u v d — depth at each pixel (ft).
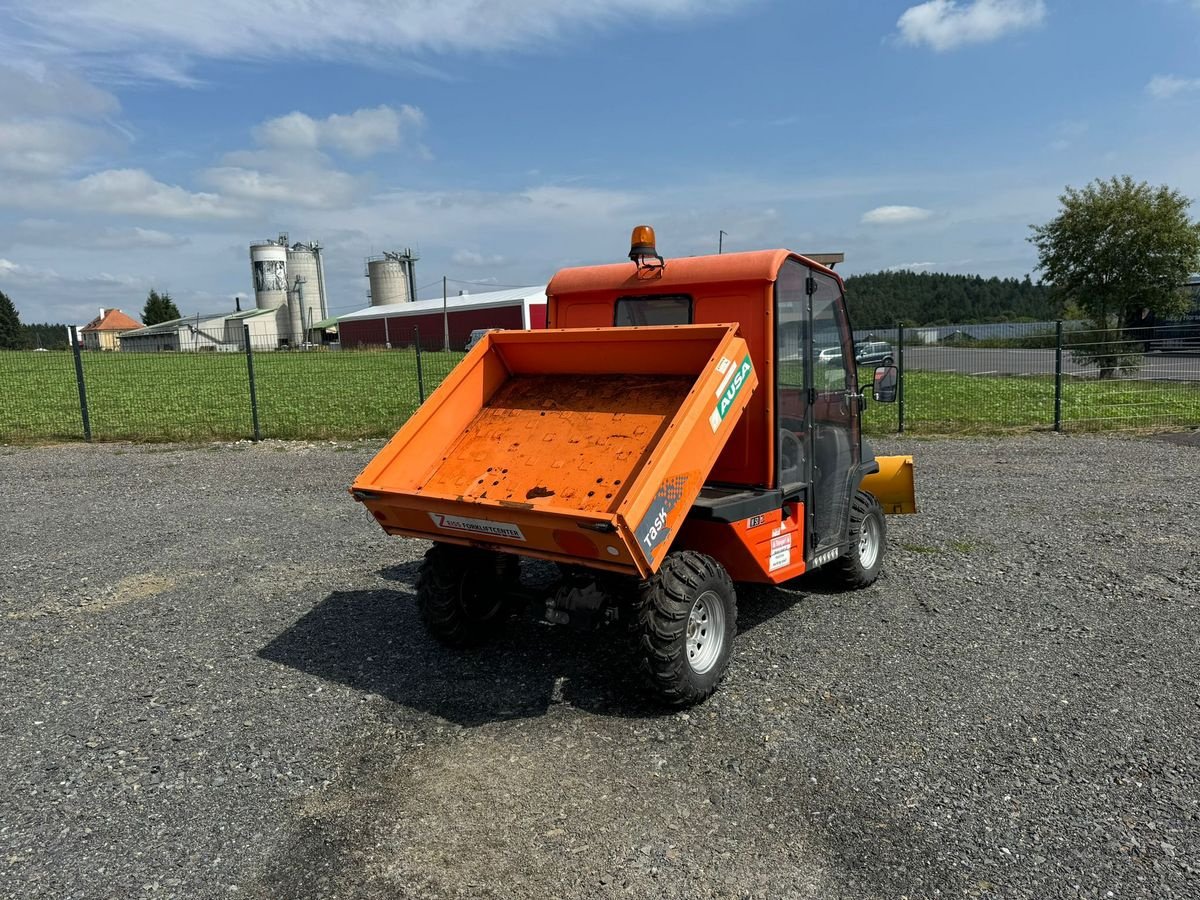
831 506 17.98
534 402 15.70
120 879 9.72
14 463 39.81
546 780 11.76
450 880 9.62
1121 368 63.62
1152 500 28.96
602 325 17.17
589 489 13.17
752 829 10.53
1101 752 12.32
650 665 13.14
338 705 14.17
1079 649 16.22
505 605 17.07
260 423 51.98
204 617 18.57
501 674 15.38
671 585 13.15
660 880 9.58
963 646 16.48
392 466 14.52
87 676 15.47
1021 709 13.74
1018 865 9.78
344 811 11.09
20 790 11.65
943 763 12.07
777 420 15.07
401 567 22.29
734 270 15.02
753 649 16.48
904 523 26.27
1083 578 20.56
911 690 14.53
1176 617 17.83
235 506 30.09
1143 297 72.23
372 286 297.12
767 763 12.14
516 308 171.42
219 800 11.37
